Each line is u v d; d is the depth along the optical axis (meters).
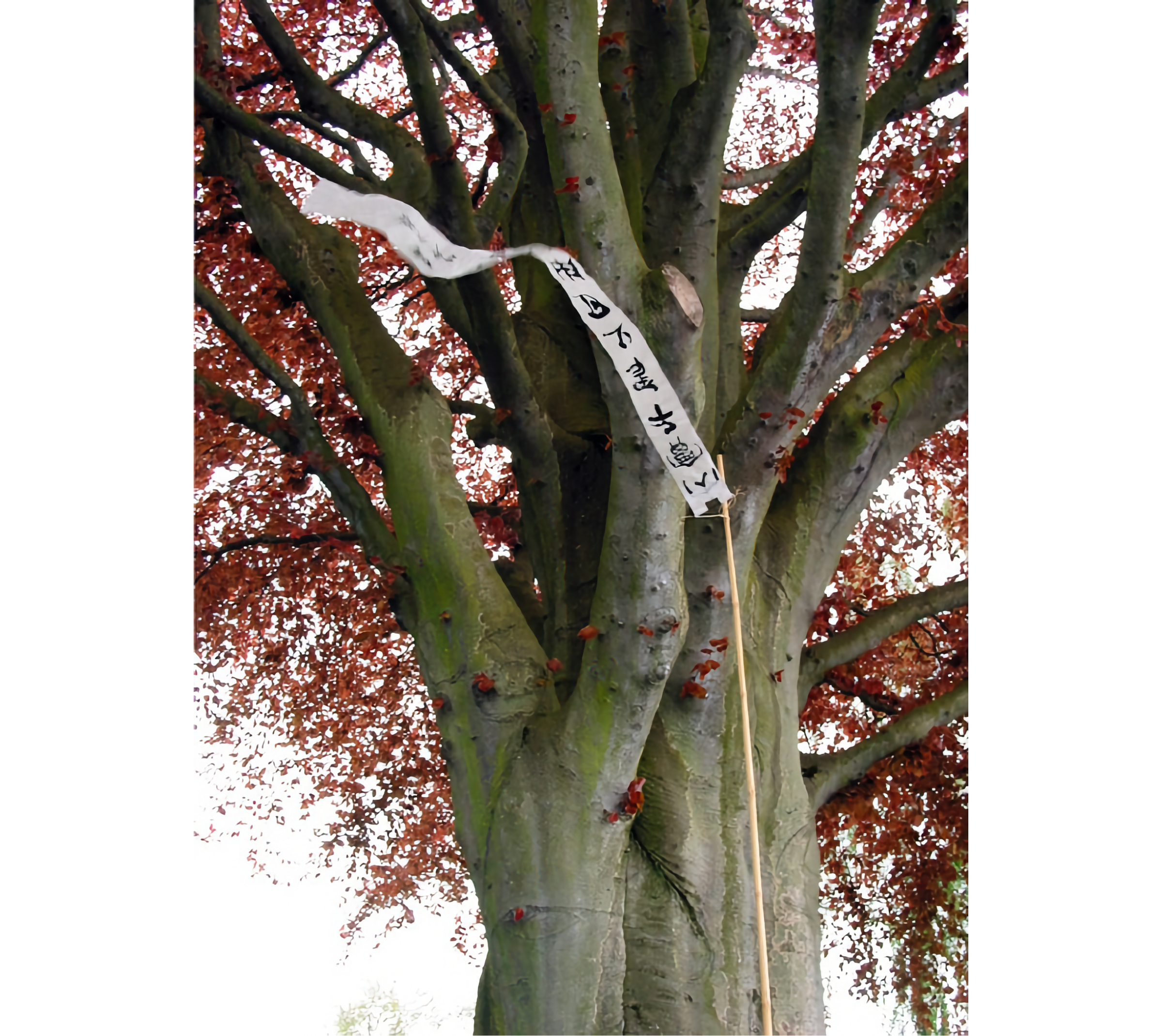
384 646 9.80
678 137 4.76
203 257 7.90
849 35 3.96
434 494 4.58
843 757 5.81
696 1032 4.16
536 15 3.86
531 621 5.36
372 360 4.89
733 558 4.08
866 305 4.42
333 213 2.85
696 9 6.43
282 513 9.30
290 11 8.55
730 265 5.61
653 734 4.64
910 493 9.67
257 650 9.72
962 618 8.98
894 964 8.84
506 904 4.00
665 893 4.39
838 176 4.19
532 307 5.70
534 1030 3.91
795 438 4.58
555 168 3.72
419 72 4.34
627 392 3.54
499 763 4.18
